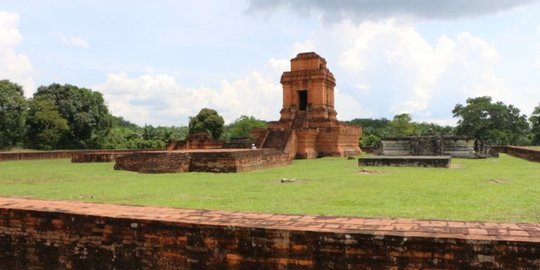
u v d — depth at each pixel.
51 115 41.09
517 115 57.22
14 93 38.81
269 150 20.67
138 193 10.17
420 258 4.13
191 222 4.90
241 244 4.69
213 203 8.30
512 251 3.91
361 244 4.31
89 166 20.66
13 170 18.00
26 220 5.77
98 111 47.06
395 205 7.70
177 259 4.95
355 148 32.94
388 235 4.23
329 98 33.06
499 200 8.16
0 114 38.06
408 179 12.58
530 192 9.31
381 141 29.70
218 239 4.78
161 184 12.26
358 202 8.14
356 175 14.31
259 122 58.41
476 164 19.91
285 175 14.88
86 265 5.39
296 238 4.50
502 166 18.23
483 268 3.97
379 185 11.05
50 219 5.63
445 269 4.06
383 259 4.24
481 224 4.69
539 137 52.34
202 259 4.84
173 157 17.39
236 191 10.30
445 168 17.16
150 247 5.07
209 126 48.97
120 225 5.22
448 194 9.09
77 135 45.78
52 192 10.58
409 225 4.66
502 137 54.53
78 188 11.40
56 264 5.57
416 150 28.41
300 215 5.32
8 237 5.88
